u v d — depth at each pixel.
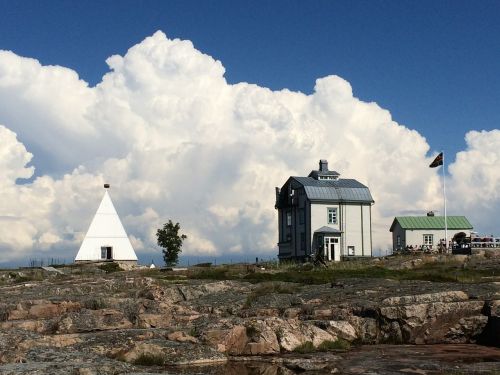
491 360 23.73
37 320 29.03
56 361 20.55
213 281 42.47
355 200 76.44
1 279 57.09
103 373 19.34
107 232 75.44
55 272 61.91
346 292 34.25
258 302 33.12
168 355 23.47
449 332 28.36
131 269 67.56
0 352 21.19
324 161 81.94
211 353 24.05
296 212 79.00
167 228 86.94
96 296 35.34
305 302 32.53
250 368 22.55
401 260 57.88
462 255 58.94
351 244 75.81
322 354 25.03
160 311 31.50
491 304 28.44
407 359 23.95
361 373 21.28
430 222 85.19
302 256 76.94
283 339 26.09
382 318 28.64
